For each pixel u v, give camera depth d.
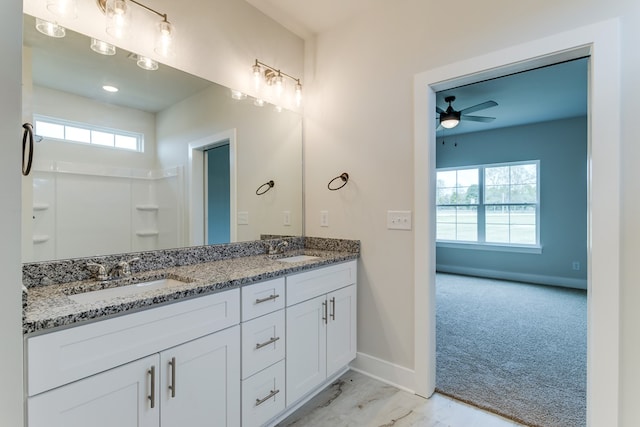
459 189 5.84
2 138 0.66
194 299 1.30
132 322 1.11
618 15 1.43
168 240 1.81
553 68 3.03
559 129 4.85
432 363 2.03
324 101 2.51
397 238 2.13
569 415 1.76
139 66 1.67
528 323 3.23
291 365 1.76
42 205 1.38
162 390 1.19
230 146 2.12
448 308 3.75
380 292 2.21
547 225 4.95
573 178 4.75
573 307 3.77
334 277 2.09
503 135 5.32
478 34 1.81
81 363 0.99
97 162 1.55
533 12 1.64
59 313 0.96
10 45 0.67
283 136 2.47
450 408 1.87
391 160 2.15
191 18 1.87
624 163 1.42
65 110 1.45
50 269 1.36
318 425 1.72
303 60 2.63
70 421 0.97
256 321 1.56
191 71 1.88
